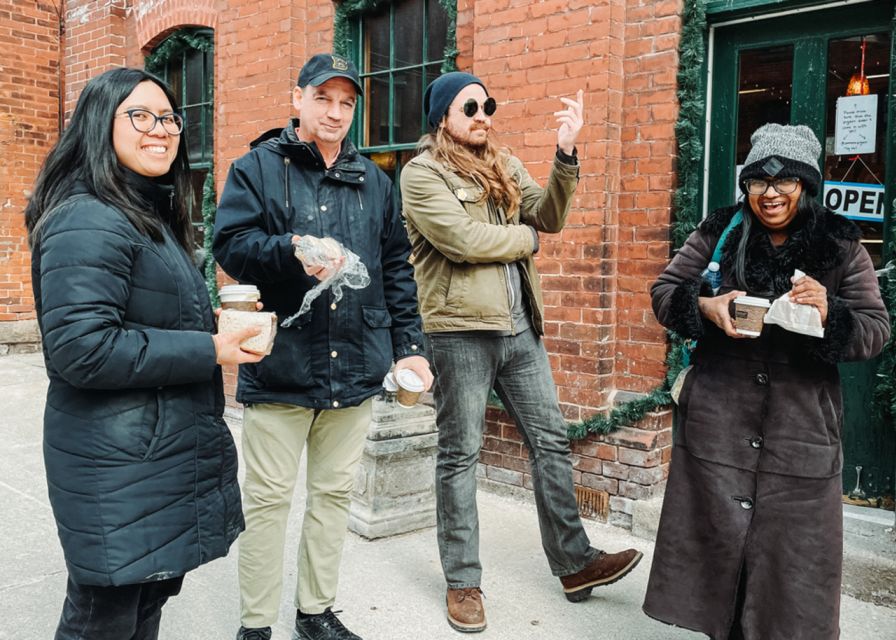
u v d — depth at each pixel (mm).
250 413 2730
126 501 1851
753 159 2354
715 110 4000
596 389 4160
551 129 4262
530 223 3271
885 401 3465
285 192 2676
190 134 7371
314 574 2844
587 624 3117
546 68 4258
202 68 7191
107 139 1908
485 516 4289
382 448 3916
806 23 3699
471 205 3018
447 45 4965
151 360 1825
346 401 2713
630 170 4109
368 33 5645
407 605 3275
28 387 7402
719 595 2457
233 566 3646
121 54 7875
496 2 4461
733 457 2441
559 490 3156
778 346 2393
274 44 5977
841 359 2232
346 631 2891
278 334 2645
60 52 9117
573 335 4227
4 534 3926
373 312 2779
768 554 2387
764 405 2404
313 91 2666
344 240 2730
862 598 3264
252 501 2721
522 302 3164
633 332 4152
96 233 1816
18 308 9133
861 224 3637
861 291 2332
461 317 3012
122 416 1863
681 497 2541
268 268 2498
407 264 2975
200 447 1991
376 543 3920
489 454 4680
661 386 4059
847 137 3639
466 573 3121
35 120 9023
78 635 1936
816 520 2334
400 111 5469
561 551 3193
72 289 1772
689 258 2613
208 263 6938
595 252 4113
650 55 4000
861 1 3512
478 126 3043
